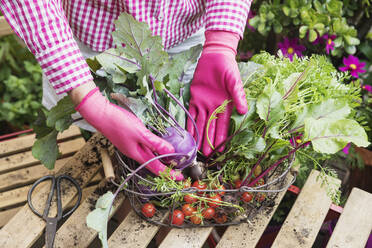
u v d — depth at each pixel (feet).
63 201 2.72
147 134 2.15
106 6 2.52
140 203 2.51
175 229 2.50
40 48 2.03
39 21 1.99
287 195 4.05
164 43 2.80
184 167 2.30
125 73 2.41
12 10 1.98
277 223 4.06
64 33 2.07
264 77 2.46
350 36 4.12
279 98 2.28
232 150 2.43
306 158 2.97
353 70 4.26
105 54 2.39
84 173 2.93
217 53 2.44
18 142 3.66
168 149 2.18
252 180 2.50
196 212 2.32
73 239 2.50
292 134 2.52
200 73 2.50
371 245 3.52
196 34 3.03
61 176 2.79
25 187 3.42
